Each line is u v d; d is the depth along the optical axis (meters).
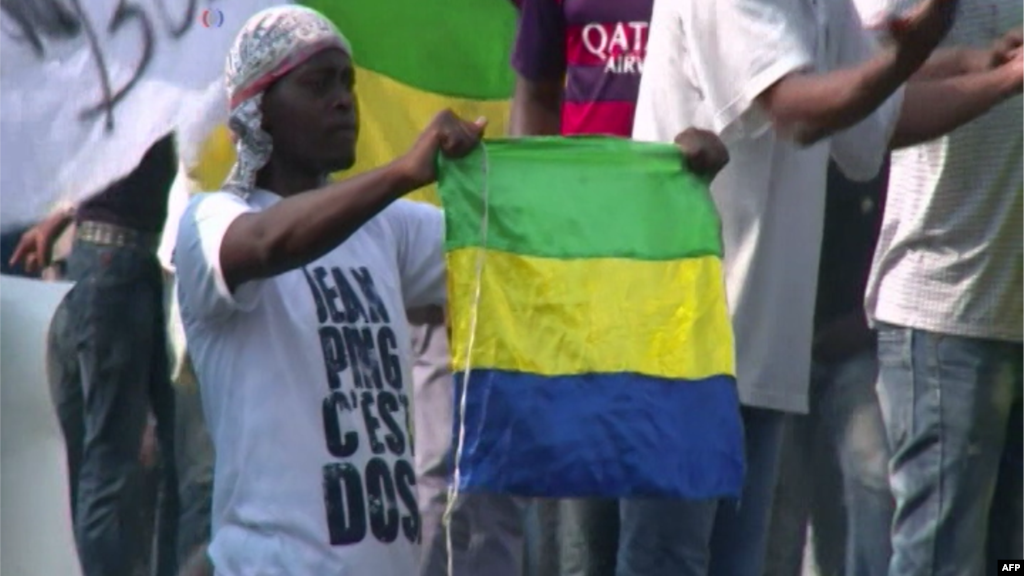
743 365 16.84
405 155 13.98
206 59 21.39
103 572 21.00
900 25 14.87
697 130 15.00
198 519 21.25
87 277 21.28
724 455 14.62
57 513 16.39
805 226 17.02
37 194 21.41
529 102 19.77
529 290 14.44
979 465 18.02
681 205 14.84
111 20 21.42
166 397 21.39
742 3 15.91
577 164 14.76
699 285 14.75
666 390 14.55
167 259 21.08
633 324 14.57
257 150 14.81
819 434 20.08
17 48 21.42
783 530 20.20
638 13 18.94
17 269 21.45
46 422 16.41
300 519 14.27
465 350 14.28
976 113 16.75
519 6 22.41
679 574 16.86
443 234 15.23
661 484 14.38
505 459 14.23
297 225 13.80
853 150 16.84
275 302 14.47
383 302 14.83
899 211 18.36
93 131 21.41
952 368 18.06
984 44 17.73
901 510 18.31
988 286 17.94
